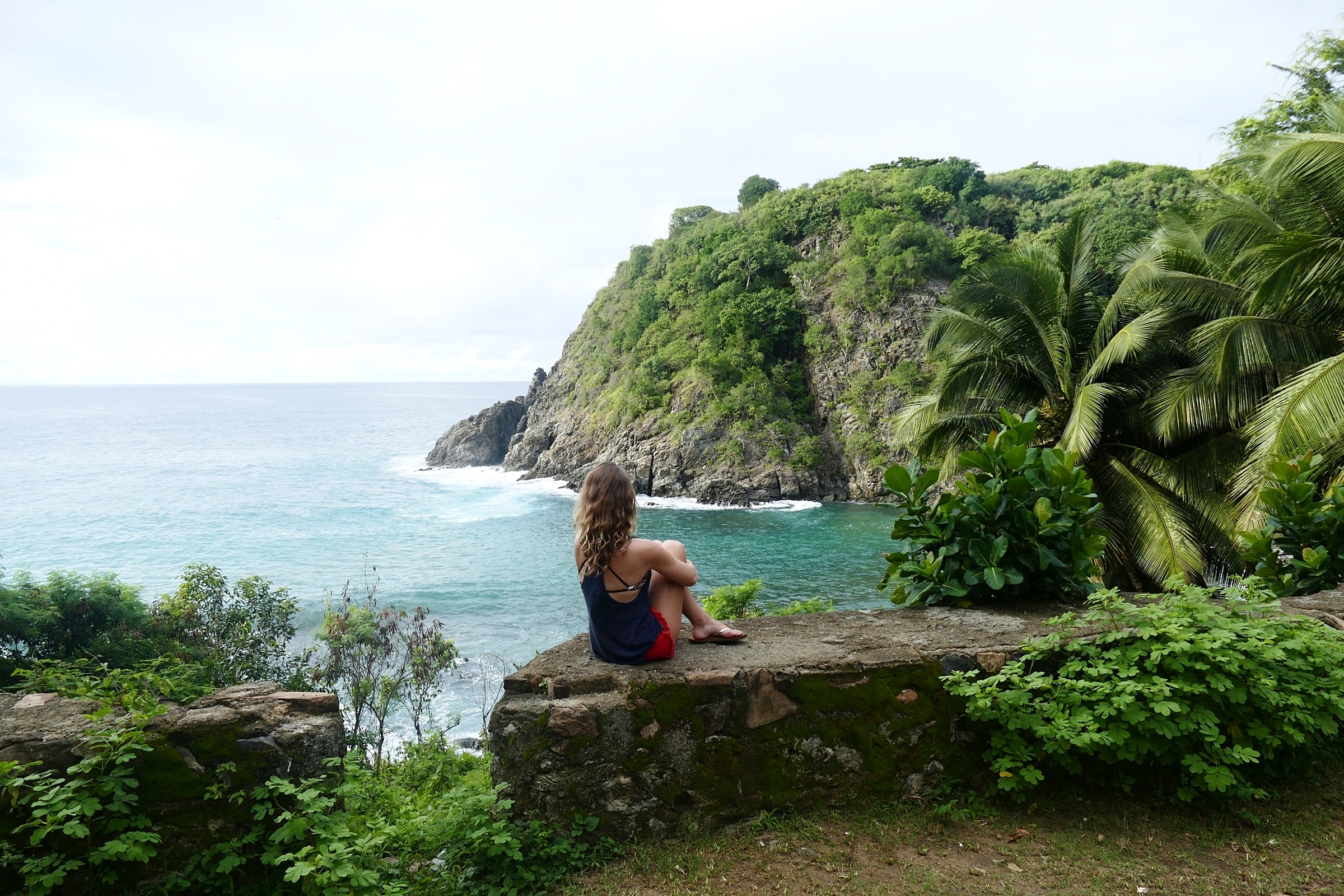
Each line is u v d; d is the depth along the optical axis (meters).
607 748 3.40
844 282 75.75
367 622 19.30
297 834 2.91
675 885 3.11
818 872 3.17
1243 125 25.03
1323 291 11.66
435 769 10.62
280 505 72.25
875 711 3.67
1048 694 3.60
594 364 95.69
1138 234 59.00
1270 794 3.54
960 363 18.33
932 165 95.44
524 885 3.15
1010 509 4.60
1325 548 5.48
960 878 3.07
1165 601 3.78
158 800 2.98
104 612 19.00
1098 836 3.32
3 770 2.73
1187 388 14.12
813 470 67.62
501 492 77.19
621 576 3.60
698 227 99.81
